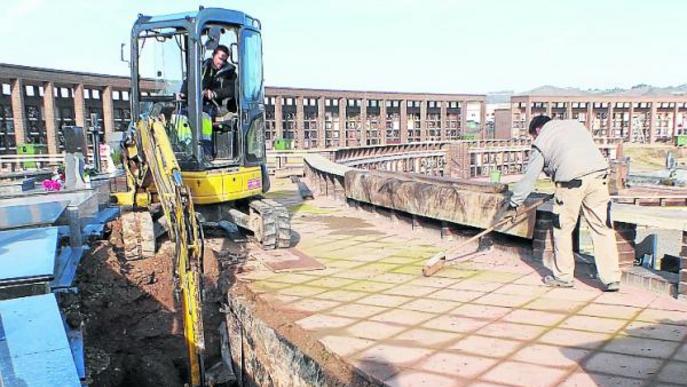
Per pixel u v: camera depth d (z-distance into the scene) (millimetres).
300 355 4727
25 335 3707
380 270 7062
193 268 5715
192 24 7730
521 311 5355
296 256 7773
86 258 6652
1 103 24766
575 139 5770
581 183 5703
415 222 9320
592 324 4945
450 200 8234
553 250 6293
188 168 7957
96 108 28500
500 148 46656
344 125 40781
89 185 10805
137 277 6734
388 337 4824
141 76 8562
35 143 26000
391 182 9953
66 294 5664
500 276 6598
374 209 10977
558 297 5730
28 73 24188
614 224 6105
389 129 44969
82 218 7734
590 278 6332
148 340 6559
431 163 41125
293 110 37719
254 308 5809
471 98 51594
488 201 7598
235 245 8516
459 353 4438
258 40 8719
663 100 60156
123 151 7930
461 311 5426
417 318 5277
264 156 9055
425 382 3961
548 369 4098
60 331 3770
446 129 50469
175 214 5930
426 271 6738
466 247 8125
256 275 6961
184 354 6633
